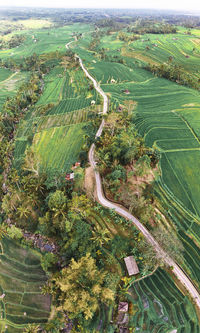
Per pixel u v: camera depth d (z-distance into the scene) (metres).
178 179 71.50
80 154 81.12
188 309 44.09
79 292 40.59
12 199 70.50
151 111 114.25
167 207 62.75
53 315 47.75
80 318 42.91
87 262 43.81
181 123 102.38
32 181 65.44
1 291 53.06
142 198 58.06
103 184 67.50
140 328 41.22
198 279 48.47
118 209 60.72
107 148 73.06
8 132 110.12
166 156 81.12
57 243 57.50
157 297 45.38
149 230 55.88
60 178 66.81
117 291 46.25
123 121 94.19
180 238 56.03
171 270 49.25
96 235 52.44
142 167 66.88
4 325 47.91
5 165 85.69
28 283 53.59
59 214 56.59
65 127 107.19
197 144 87.62
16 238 61.34
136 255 51.25
